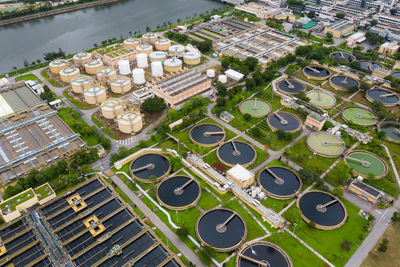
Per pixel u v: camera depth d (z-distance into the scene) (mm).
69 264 160125
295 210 178000
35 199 190250
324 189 198000
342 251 164750
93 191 199500
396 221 178875
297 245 167875
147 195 199000
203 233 175000
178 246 168875
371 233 174250
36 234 173750
